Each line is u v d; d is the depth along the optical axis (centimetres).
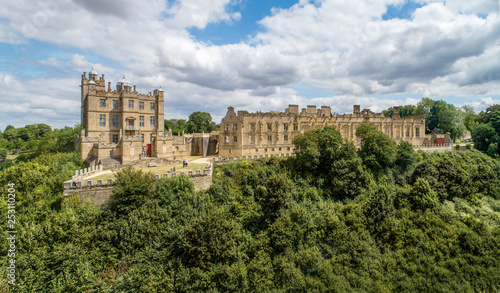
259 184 5891
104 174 5697
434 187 6181
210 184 5584
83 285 3619
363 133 8031
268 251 4456
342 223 4884
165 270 3900
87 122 7412
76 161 6681
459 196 6331
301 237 4672
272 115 8525
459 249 4650
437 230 4875
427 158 8806
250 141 8244
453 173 6494
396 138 11256
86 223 4241
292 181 6312
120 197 4497
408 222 5012
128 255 4016
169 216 4572
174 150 7894
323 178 6569
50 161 6188
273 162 6675
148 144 8262
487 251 4650
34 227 4016
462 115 14112
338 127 9825
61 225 4103
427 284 4159
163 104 8600
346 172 6297
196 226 4078
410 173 7550
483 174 7150
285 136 8788
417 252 4544
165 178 5156
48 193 5100
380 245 4738
